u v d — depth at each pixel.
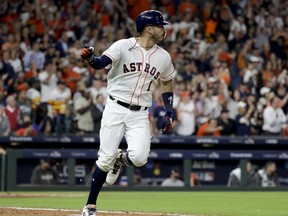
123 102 25.48
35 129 58.97
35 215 28.95
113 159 25.61
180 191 56.66
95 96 60.09
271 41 72.50
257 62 69.00
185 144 58.06
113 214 30.41
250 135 61.84
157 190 56.50
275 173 58.75
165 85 27.11
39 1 69.75
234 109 62.41
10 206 35.84
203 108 61.66
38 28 67.81
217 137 58.31
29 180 55.03
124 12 71.88
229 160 58.09
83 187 55.62
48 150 55.22
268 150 58.75
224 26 72.19
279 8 75.62
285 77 68.06
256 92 66.00
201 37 71.62
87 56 24.25
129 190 56.22
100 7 71.25
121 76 25.47
